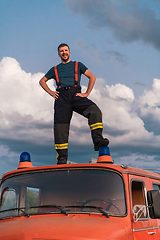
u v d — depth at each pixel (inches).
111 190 184.1
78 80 242.8
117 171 187.0
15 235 159.9
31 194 196.2
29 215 183.8
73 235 155.3
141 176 205.6
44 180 195.8
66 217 174.9
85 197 184.9
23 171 203.3
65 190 189.3
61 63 247.9
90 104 236.7
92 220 170.9
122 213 179.2
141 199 203.8
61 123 238.2
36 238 156.0
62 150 235.5
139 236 185.9
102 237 157.1
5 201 204.5
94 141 232.1
